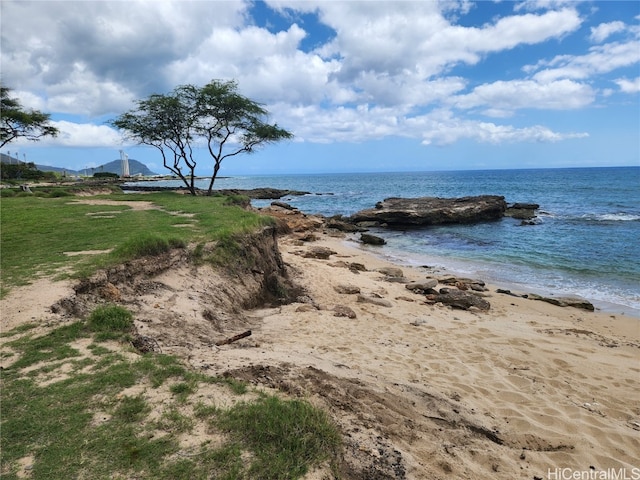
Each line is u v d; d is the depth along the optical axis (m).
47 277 7.50
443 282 15.64
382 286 14.36
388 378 5.95
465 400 5.62
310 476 3.09
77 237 11.11
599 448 4.55
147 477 2.97
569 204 44.09
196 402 3.99
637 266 17.58
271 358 5.70
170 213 17.11
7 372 4.47
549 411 5.42
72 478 2.95
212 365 5.08
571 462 4.25
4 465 3.06
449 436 4.35
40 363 4.70
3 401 3.90
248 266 11.59
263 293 11.71
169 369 4.66
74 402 3.91
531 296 13.71
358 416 4.30
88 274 7.65
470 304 12.14
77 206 19.89
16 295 6.68
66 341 5.32
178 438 3.43
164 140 30.91
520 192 62.31
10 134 36.62
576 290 14.77
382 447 3.72
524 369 7.10
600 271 17.09
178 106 28.50
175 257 9.80
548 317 11.45
